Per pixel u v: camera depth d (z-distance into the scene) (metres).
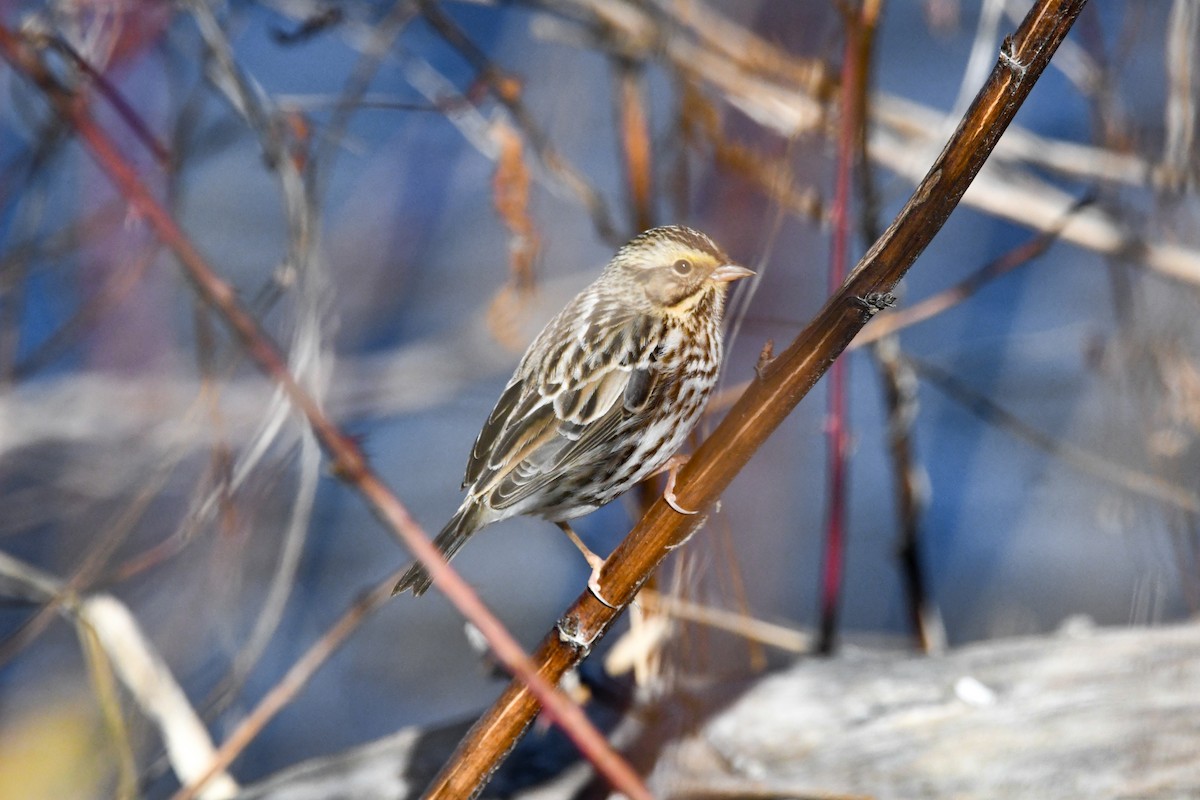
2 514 12.22
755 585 8.02
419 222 16.05
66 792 11.42
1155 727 8.86
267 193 15.85
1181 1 10.51
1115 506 10.93
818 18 11.46
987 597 14.95
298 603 15.19
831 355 6.31
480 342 16.03
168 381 10.91
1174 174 10.66
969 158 5.93
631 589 6.76
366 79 10.94
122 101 9.24
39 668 13.30
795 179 10.72
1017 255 11.48
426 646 15.62
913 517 13.19
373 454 15.58
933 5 13.93
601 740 5.87
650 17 11.80
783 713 9.69
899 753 9.11
